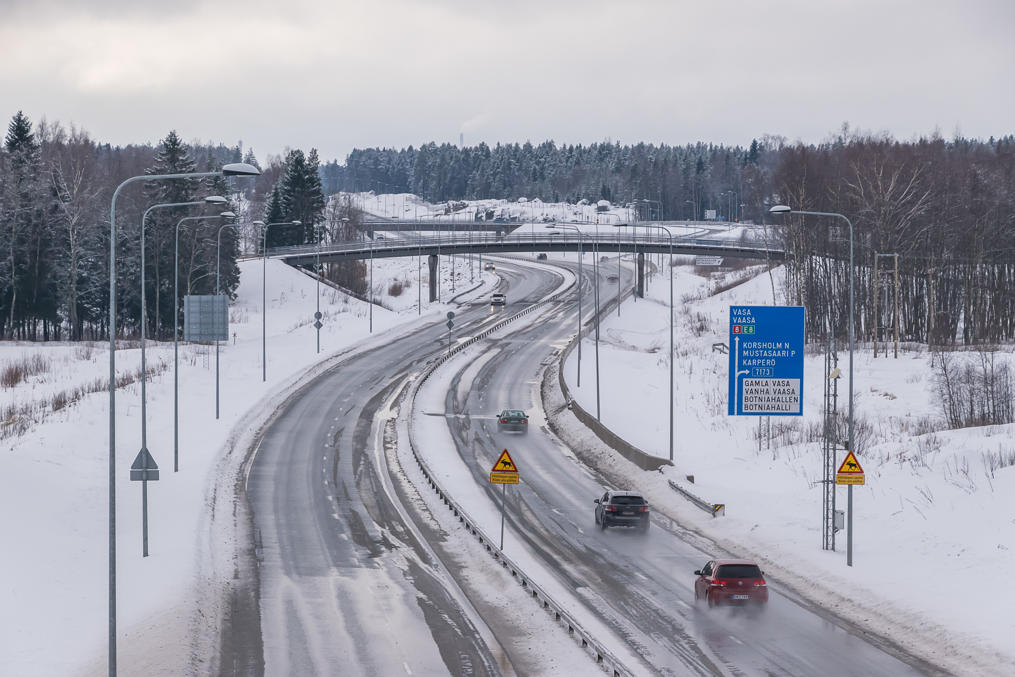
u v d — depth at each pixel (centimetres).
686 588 3766
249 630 3284
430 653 3038
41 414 7181
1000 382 6931
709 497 5272
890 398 7800
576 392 8806
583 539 4631
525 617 3412
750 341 4481
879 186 10962
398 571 4062
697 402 8319
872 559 3928
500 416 7744
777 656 2900
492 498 5556
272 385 9169
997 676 2677
